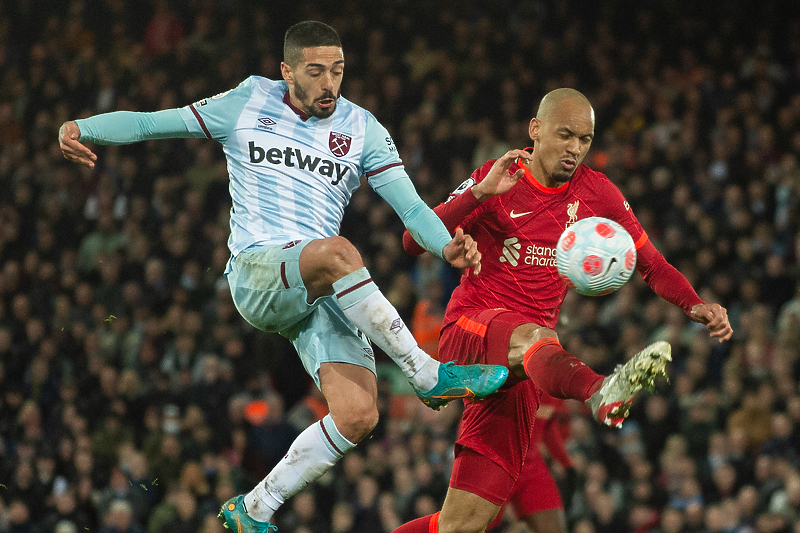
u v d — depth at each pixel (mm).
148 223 41219
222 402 33000
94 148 44219
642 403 30734
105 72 48125
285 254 13328
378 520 28312
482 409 15492
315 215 13984
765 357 31984
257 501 14039
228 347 34875
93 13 50875
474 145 41938
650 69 45750
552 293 15297
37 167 44969
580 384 12766
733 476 28266
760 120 42750
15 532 30047
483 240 15227
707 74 44938
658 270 15422
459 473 15633
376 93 45625
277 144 13969
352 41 48062
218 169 43031
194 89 46312
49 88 48250
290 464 13852
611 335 32969
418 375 13148
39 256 41031
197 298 37469
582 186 15094
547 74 45969
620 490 28734
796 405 29297
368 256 38562
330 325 13984
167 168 43250
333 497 29703
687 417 30234
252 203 13992
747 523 26750
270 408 32062
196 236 40031
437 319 33562
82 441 32062
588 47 46906
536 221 14969
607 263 13062
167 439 31422
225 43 47969
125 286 38094
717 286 34812
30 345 36625
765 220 38438
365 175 14453
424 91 45031
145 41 49938
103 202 41469
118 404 33188
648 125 43531
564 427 21078
